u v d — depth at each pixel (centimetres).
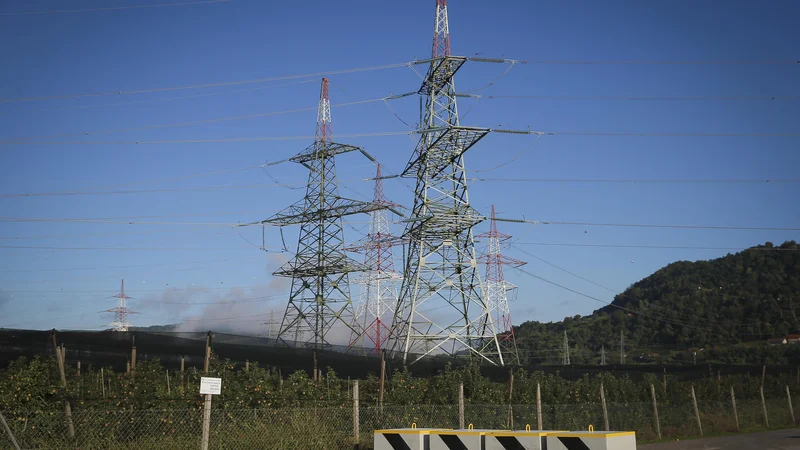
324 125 6212
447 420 2056
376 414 1867
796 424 3441
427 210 5034
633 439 1207
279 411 1661
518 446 1220
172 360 2277
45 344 1991
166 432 1502
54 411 1436
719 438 2695
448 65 5025
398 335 4988
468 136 4847
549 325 13350
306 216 6106
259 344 2577
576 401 2847
